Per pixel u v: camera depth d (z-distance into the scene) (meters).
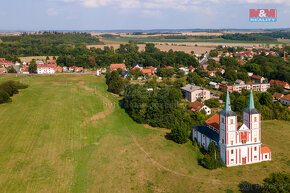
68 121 128.12
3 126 118.69
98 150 99.94
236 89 185.88
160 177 80.94
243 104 137.00
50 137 109.88
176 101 128.12
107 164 89.31
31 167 86.38
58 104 153.75
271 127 123.62
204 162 86.50
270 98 148.12
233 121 84.81
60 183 77.94
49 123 124.44
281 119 134.38
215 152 87.06
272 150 98.69
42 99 163.25
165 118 123.00
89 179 80.25
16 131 114.00
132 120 134.00
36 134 111.94
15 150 97.38
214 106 152.00
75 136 112.06
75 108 147.75
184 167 86.81
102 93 184.75
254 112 86.50
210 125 101.75
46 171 84.19
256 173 82.12
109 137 112.62
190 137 111.50
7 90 164.00
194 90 165.00
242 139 86.81
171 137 110.56
